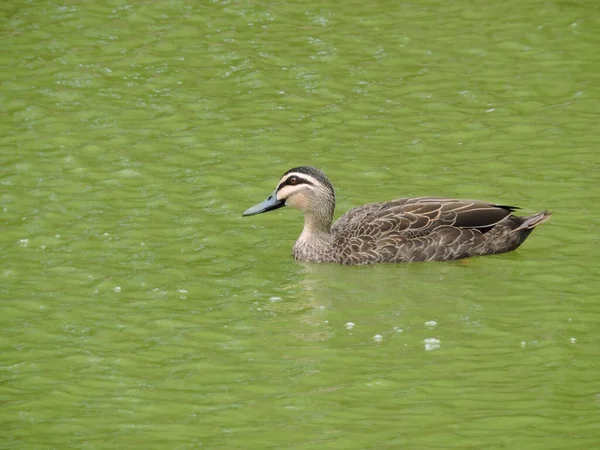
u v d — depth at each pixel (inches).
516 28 1030.4
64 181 789.9
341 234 697.0
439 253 685.3
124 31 1029.8
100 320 606.9
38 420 503.8
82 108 900.0
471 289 642.2
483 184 775.7
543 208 738.2
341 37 1019.3
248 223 740.0
